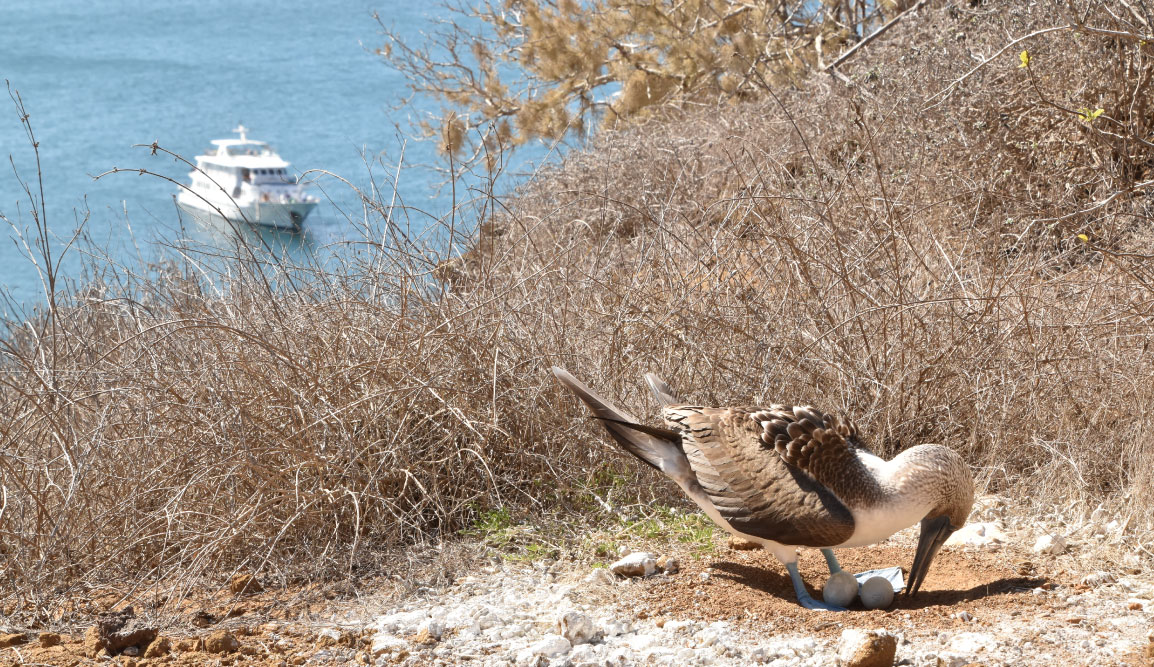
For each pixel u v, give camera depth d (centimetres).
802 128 1451
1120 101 1131
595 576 702
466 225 1002
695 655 586
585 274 979
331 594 698
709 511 696
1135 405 813
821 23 2327
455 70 2603
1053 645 577
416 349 841
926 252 1005
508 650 602
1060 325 873
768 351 890
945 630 606
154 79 11862
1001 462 839
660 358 920
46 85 11294
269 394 792
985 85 1266
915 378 884
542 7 2442
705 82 2306
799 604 674
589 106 2491
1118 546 710
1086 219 1101
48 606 691
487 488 812
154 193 3697
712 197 1391
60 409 784
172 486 764
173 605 684
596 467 830
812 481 644
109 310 995
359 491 771
